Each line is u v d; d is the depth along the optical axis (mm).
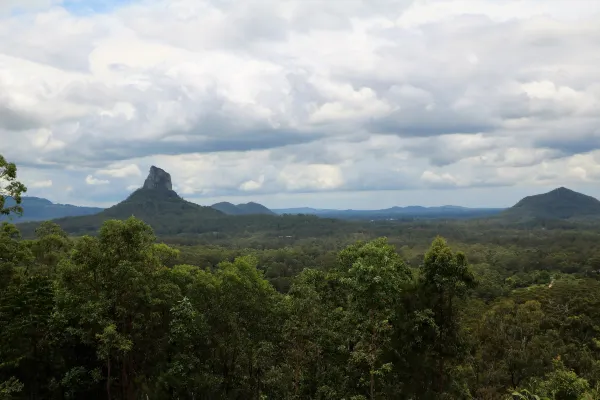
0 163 19984
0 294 22312
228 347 25406
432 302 22812
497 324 39656
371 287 20938
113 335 21141
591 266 125625
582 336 45969
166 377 24078
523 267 134875
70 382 24828
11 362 22281
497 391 32469
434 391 22859
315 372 25078
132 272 22172
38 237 35688
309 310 24078
